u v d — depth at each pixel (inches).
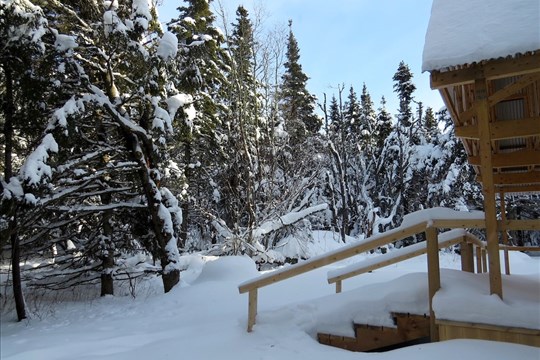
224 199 737.6
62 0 425.4
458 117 226.5
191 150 742.5
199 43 459.8
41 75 372.2
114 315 348.2
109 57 414.3
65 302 426.6
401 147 1003.9
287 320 224.1
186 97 459.8
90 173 424.8
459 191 847.1
